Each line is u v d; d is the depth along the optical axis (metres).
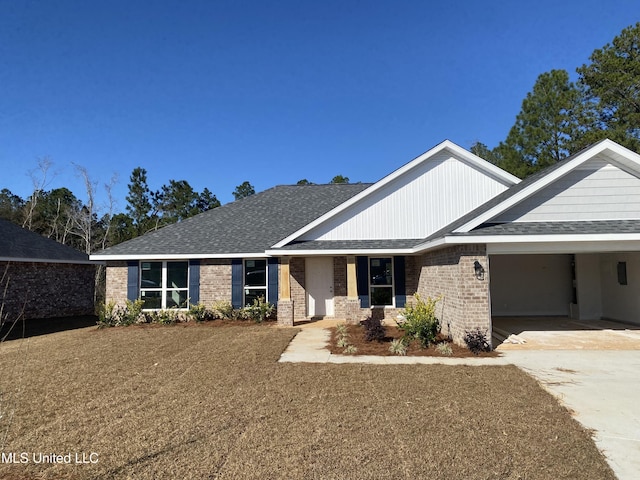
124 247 18.12
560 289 17.91
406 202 16.34
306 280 17.95
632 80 25.66
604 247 11.06
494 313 18.09
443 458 4.96
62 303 22.73
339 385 7.88
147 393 7.65
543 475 4.61
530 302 17.98
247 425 6.03
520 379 8.17
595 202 11.31
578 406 6.78
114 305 17.62
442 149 16.25
